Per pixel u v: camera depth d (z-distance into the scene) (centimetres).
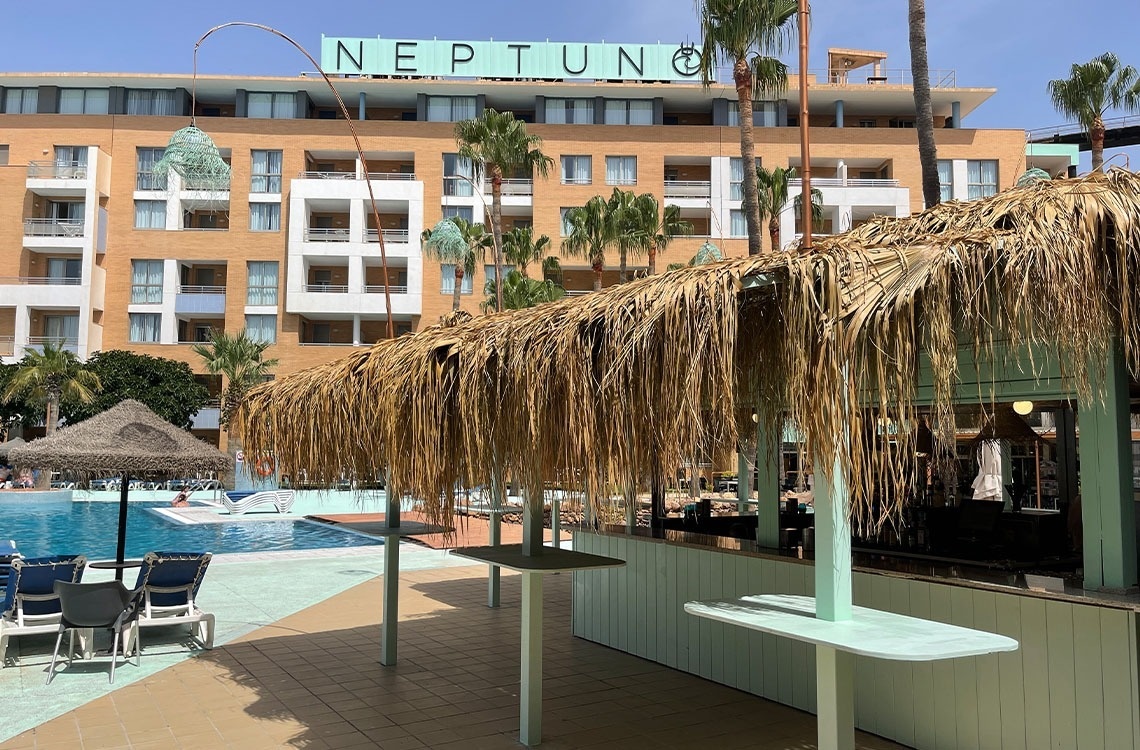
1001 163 4234
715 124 4341
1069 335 311
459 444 505
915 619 368
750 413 482
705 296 346
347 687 670
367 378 570
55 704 617
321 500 2750
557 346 405
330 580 1225
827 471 312
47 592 749
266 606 1023
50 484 3130
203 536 2061
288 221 4200
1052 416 861
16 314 3991
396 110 4647
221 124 4241
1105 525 445
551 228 4219
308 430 623
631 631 791
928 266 315
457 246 3206
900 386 309
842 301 313
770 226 2547
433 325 638
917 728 520
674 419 351
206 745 534
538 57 4584
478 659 764
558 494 654
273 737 549
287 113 4397
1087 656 430
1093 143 2644
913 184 4212
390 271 4394
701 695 650
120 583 692
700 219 4419
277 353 4138
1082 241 314
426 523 734
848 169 4381
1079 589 453
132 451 841
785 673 622
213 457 894
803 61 397
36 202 4156
